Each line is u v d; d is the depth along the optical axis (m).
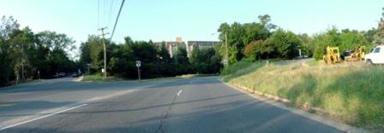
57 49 135.00
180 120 14.23
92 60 93.56
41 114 17.91
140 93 31.19
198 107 18.77
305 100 17.28
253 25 97.19
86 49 127.69
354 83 15.02
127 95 29.28
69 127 13.31
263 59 90.12
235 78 47.22
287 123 12.84
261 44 89.50
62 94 33.66
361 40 59.25
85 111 18.48
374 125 11.09
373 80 14.26
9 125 14.30
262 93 25.61
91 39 110.44
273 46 89.31
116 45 94.56
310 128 11.74
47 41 132.75
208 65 115.06
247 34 96.19
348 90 14.67
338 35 59.72
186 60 121.62
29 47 112.12
